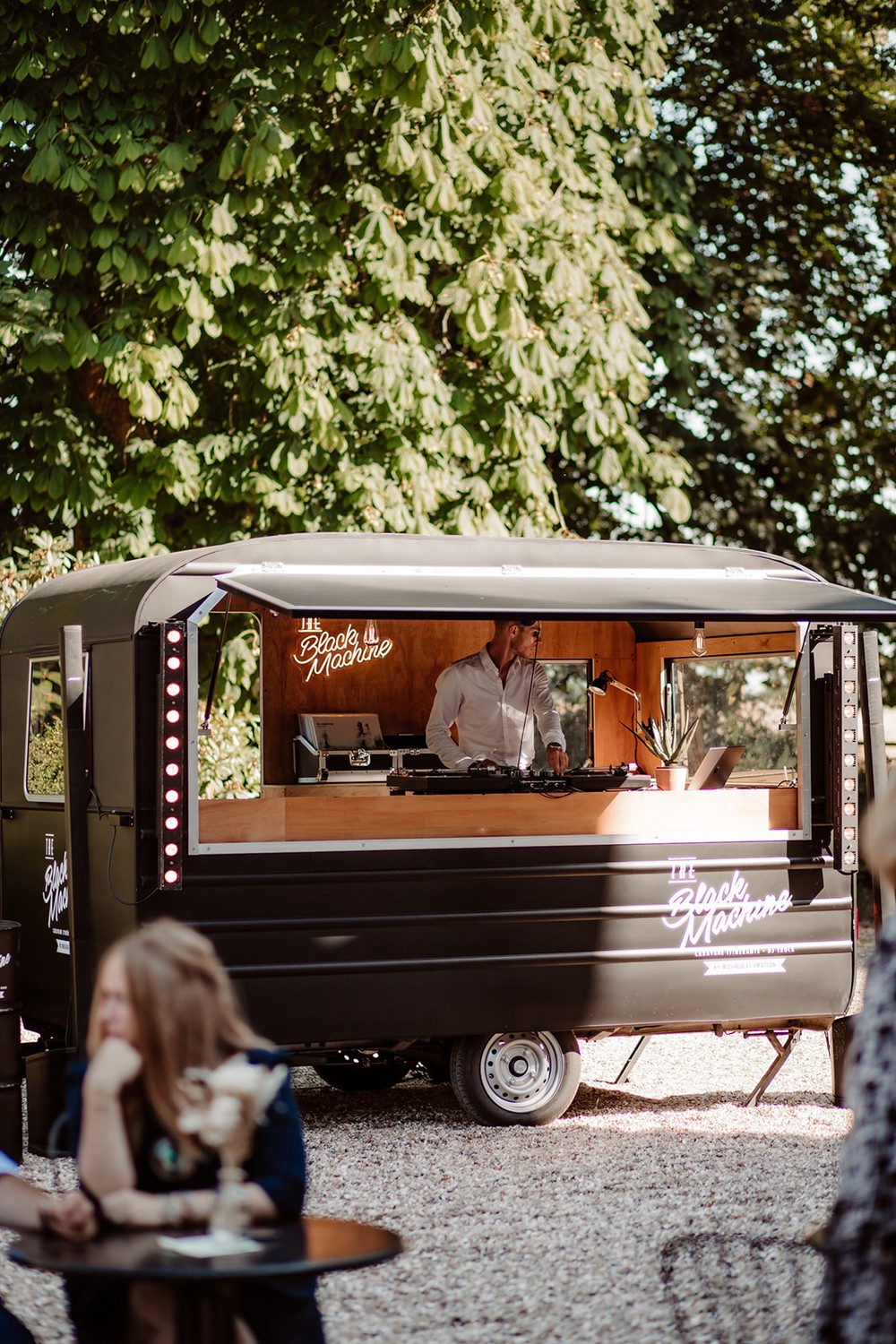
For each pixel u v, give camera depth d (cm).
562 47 1256
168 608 700
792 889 776
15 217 1138
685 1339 432
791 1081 848
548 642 992
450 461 1204
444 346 1264
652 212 1426
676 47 1669
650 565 802
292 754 988
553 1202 596
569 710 1000
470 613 649
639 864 752
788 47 1683
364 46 1099
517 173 1152
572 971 738
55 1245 300
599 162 1296
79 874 697
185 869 685
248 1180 314
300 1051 747
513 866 732
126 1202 305
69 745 697
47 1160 674
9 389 1193
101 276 1177
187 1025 305
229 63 1127
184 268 1122
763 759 859
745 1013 766
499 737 869
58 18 1131
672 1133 718
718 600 711
